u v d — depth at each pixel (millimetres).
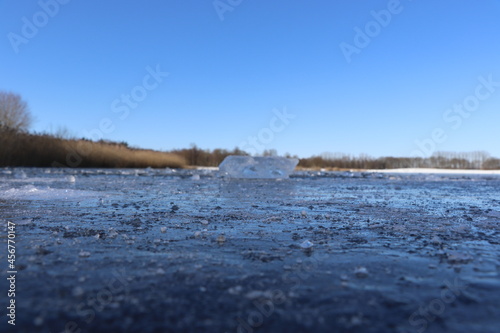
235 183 11445
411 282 2006
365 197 7141
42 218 4098
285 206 5492
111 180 12227
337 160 37844
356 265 2342
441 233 3455
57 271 2150
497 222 4145
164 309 1616
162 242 2977
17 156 24562
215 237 3197
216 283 1968
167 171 23266
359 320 1521
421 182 13617
